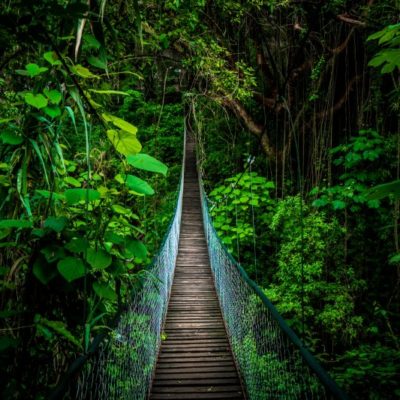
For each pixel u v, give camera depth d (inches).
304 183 271.0
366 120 254.2
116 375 63.3
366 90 253.9
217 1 183.8
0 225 44.3
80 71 45.4
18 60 58.8
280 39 265.7
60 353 53.8
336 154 268.8
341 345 209.8
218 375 110.8
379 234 232.4
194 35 175.5
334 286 208.8
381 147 227.5
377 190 25.5
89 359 47.4
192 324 156.5
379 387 129.3
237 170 367.9
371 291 231.3
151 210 293.3
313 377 57.9
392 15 185.9
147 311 97.0
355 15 200.2
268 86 277.6
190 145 615.5
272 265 285.6
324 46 243.3
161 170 48.4
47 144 49.9
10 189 49.6
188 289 207.8
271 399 78.8
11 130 47.6
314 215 228.7
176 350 129.9
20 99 58.4
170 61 209.9
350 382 131.2
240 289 117.2
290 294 208.1
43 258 46.4
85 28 52.6
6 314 43.6
